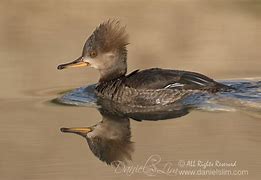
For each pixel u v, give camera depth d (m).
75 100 15.50
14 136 13.06
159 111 14.64
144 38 21.38
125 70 16.16
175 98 14.80
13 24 23.11
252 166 11.39
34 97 15.74
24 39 21.27
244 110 14.17
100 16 23.70
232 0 25.98
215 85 15.24
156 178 11.11
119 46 16.06
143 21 23.03
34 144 12.62
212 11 24.36
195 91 14.91
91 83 16.98
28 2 25.61
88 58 16.14
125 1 25.84
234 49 19.86
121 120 13.99
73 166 11.56
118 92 15.34
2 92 16.12
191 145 12.33
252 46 20.22
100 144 12.52
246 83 16.14
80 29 22.16
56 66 18.61
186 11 24.44
